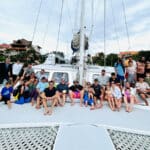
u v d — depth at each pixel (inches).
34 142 115.7
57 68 275.1
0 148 108.5
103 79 269.4
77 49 251.6
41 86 236.2
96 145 110.6
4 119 164.7
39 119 165.0
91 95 218.8
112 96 214.7
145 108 221.8
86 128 135.0
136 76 299.1
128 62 290.4
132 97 222.8
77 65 257.4
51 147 110.0
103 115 186.1
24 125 142.4
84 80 250.1
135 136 131.0
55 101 204.1
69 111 191.8
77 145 110.2
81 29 222.2
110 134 131.6
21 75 315.3
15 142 115.6
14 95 230.2
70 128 134.3
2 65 316.8
